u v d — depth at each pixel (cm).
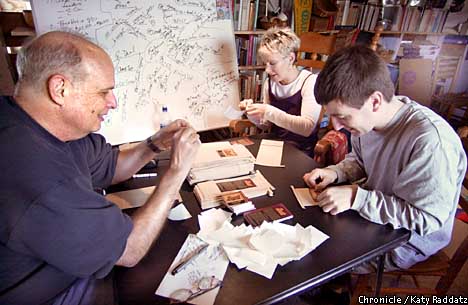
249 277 72
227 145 126
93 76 63
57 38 61
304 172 121
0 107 61
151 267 75
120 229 65
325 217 94
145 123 162
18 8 210
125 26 152
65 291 65
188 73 172
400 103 100
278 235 83
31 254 58
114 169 104
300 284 71
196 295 67
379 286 105
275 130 194
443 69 358
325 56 234
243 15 248
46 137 63
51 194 56
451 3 333
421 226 89
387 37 323
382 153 104
